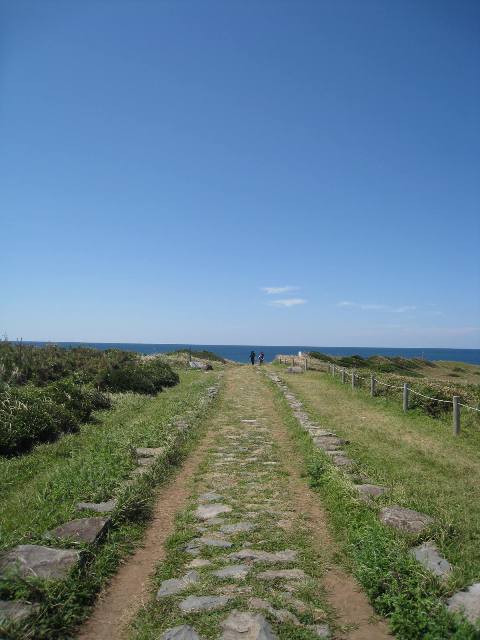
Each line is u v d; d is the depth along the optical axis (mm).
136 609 4648
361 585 5078
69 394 13992
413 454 10891
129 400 17562
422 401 16906
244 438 12344
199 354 52531
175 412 15375
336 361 46469
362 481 8289
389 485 8156
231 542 6082
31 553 5113
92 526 5961
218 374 33062
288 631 4250
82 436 11805
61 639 4121
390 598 4582
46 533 5691
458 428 13539
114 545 5750
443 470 9641
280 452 10969
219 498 7762
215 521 6789
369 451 10875
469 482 8859
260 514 7066
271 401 19641
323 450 10492
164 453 9867
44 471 9000
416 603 4453
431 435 13367
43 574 4738
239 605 4598
